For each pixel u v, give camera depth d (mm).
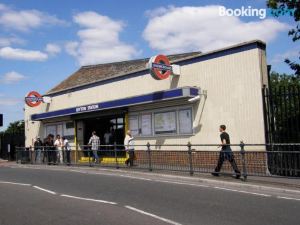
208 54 17031
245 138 15531
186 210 8578
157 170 16125
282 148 13820
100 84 22969
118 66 28656
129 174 15930
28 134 30125
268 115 14906
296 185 11242
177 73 18078
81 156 20156
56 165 21656
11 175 17000
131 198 10203
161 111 19156
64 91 26047
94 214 8367
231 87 16109
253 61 15398
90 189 11969
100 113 22750
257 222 7418
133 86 20750
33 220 7965
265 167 12219
